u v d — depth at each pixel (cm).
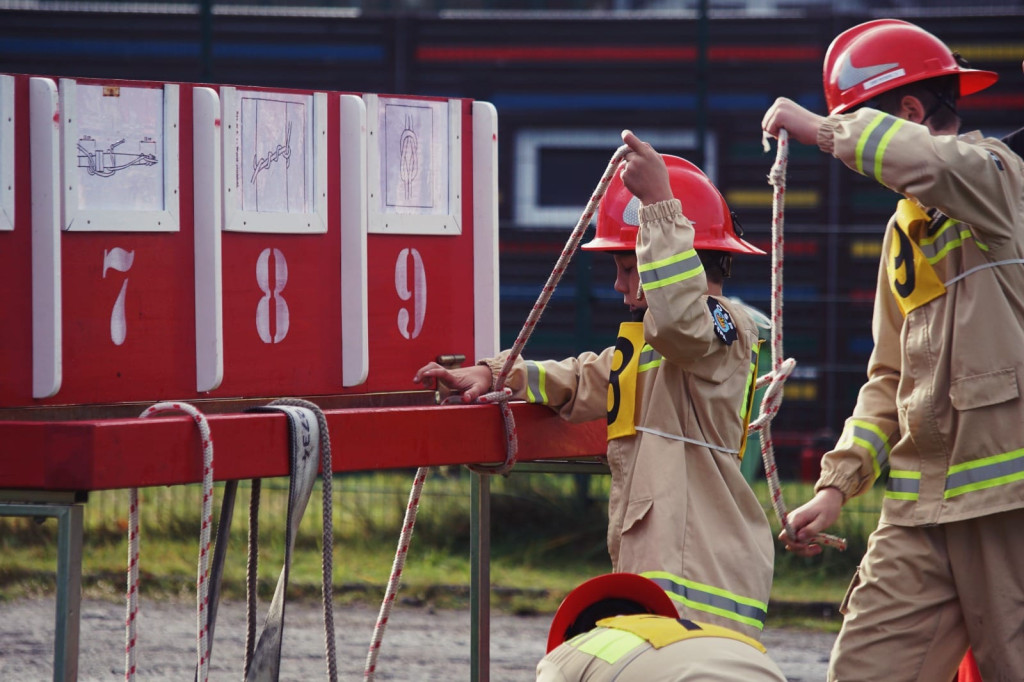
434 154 705
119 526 1647
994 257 649
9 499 503
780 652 1272
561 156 2059
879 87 690
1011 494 634
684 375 625
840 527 1565
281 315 637
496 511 1628
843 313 1959
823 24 2003
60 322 555
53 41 2016
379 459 589
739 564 606
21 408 552
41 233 551
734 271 2020
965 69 704
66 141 559
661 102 2038
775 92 2016
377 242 679
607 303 2019
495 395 641
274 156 631
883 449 704
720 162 2033
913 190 625
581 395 661
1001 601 646
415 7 2873
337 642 1273
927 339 662
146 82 587
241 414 543
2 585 1467
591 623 516
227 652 1228
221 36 2053
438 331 707
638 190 605
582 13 2050
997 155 659
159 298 592
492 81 2061
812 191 2023
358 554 1582
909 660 668
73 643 494
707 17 1902
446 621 1369
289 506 542
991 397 639
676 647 456
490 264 721
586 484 1633
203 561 521
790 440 1958
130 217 580
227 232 616
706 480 618
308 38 2058
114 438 488
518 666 1184
